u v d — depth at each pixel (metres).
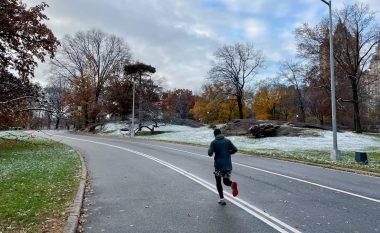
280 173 14.25
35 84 28.20
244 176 13.36
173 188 10.81
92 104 59.53
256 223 7.03
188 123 62.53
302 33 41.78
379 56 41.12
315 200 9.14
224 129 42.34
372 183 12.02
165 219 7.38
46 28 26.20
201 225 6.92
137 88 59.78
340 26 40.72
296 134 35.69
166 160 18.67
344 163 17.58
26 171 13.73
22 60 25.89
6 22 23.62
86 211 8.09
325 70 42.41
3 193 9.52
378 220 7.23
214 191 10.34
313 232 6.45
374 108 71.69
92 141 35.41
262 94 75.56
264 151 24.14
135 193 10.09
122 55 62.00
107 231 6.61
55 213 7.52
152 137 43.81
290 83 69.19
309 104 70.94
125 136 46.38
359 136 35.25
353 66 41.50
